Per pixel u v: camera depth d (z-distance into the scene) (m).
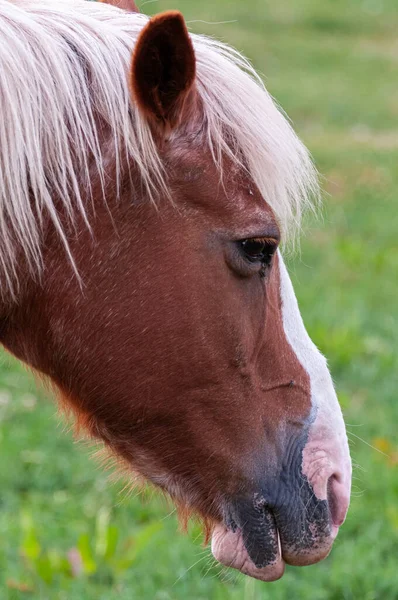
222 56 3.44
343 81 20.98
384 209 13.44
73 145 3.19
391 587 5.42
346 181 14.62
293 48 23.31
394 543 5.86
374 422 7.36
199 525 3.81
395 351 8.82
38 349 3.42
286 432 3.54
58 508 6.29
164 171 3.21
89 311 3.27
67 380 3.43
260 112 3.35
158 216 3.23
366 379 8.27
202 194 3.24
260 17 25.50
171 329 3.28
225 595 5.32
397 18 26.66
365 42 24.61
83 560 5.50
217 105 3.29
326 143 16.56
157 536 5.88
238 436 3.45
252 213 3.29
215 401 3.39
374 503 6.28
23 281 3.25
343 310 9.73
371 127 17.80
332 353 8.64
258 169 3.32
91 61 3.22
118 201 3.21
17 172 3.06
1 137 3.05
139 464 3.54
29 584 5.41
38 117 3.11
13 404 7.77
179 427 3.42
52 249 3.22
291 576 5.51
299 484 3.53
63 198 3.16
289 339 3.56
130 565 5.56
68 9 3.39
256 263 3.34
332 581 5.48
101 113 3.22
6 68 3.08
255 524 3.50
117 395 3.37
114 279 3.25
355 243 11.85
